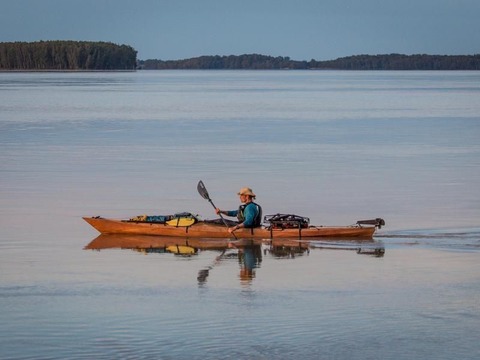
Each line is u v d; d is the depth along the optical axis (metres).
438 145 44.25
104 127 55.00
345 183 31.30
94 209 26.14
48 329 14.50
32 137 47.94
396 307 15.73
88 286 17.27
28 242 21.55
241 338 14.09
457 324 14.77
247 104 84.25
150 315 15.26
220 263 19.42
